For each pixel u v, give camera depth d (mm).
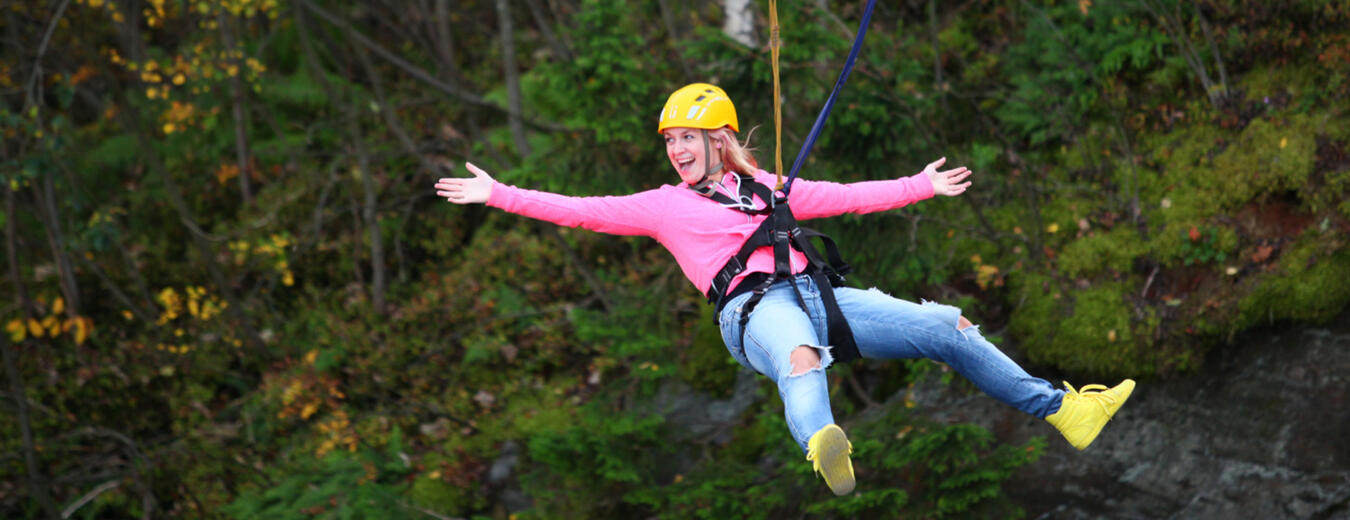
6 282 8516
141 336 8312
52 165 7633
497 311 8180
